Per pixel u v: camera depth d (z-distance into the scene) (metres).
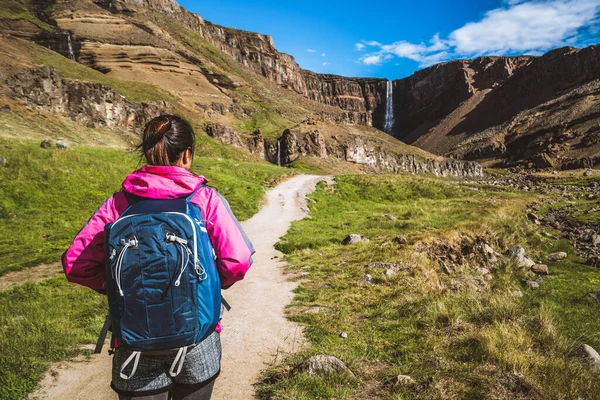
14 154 24.70
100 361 5.36
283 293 8.86
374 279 9.48
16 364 4.92
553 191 55.72
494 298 6.79
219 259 1.81
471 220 22.44
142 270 1.57
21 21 113.19
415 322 6.22
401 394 3.88
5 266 13.96
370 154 118.50
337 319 6.77
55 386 4.64
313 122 117.56
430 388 3.89
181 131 1.96
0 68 56.28
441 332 5.69
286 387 4.20
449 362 4.57
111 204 1.83
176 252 1.59
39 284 10.94
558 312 8.73
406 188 44.06
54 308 8.15
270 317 7.08
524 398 3.68
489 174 155.62
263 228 22.33
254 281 10.12
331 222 24.97
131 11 160.62
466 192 46.03
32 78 54.53
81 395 4.45
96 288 1.84
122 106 66.38
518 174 151.88
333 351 5.21
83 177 24.84
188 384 1.83
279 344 5.79
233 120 119.94
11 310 8.14
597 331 7.28
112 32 125.12
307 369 4.46
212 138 87.62
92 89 61.78
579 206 33.19
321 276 10.32
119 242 1.59
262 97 159.62
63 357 5.39
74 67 91.12
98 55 115.81
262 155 98.75
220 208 1.87
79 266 1.70
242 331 6.35
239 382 4.62
